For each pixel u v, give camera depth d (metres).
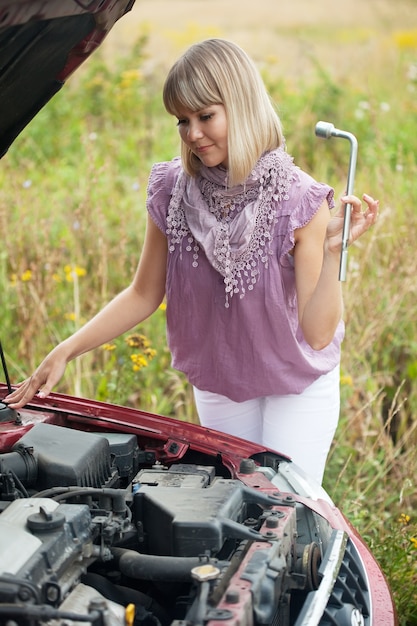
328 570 2.98
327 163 8.55
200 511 2.82
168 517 2.82
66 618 2.32
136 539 2.93
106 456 3.35
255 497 3.06
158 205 3.73
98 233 6.38
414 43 13.23
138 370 5.35
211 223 3.54
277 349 3.69
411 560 4.21
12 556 2.45
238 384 3.77
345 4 17.38
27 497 2.99
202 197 3.59
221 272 3.54
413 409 5.52
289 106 9.59
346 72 11.72
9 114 3.21
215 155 3.42
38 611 2.30
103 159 8.22
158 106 10.03
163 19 16.75
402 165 8.00
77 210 6.49
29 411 3.77
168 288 3.74
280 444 3.88
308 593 2.94
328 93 9.78
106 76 10.52
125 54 12.32
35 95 3.20
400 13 16.27
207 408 4.00
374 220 3.26
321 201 3.50
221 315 3.66
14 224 6.86
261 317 3.62
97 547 2.74
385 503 4.67
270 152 3.50
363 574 3.15
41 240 6.70
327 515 3.30
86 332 3.83
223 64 3.32
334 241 3.32
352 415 5.28
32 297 6.02
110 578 2.90
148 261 3.85
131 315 3.90
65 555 2.56
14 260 6.34
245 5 18.16
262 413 3.99
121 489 3.18
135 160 8.48
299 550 3.05
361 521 4.42
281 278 3.58
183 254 3.65
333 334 3.46
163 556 2.85
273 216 3.51
